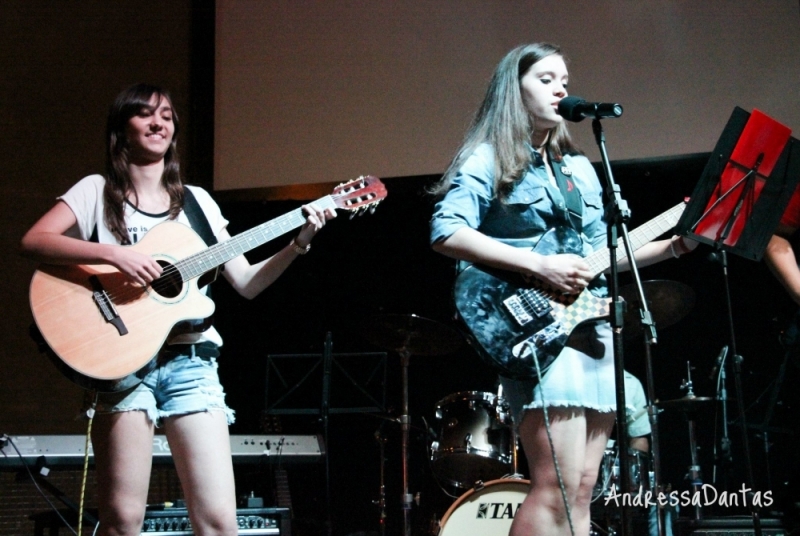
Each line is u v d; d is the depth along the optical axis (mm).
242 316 5762
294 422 5637
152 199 2738
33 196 5141
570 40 4871
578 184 2730
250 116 5270
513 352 2457
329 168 5109
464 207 2555
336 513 5539
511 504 4125
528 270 2482
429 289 5691
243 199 5199
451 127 4977
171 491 4875
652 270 5426
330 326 5754
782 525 3857
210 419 2510
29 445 3779
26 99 5246
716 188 2879
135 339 2498
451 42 5062
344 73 5195
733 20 4695
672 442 5254
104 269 2592
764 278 5273
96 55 5391
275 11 5375
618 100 4777
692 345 5363
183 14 5555
